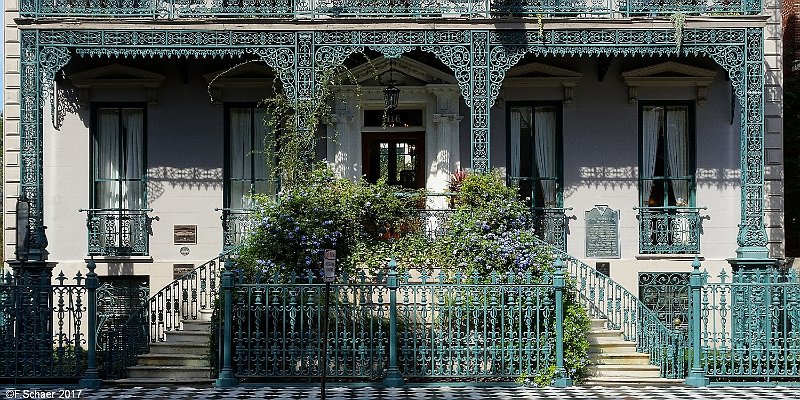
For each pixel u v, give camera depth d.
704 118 24.09
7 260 22.97
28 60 21.11
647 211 23.97
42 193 20.94
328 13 22.09
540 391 17.42
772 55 24.02
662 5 21.94
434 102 23.78
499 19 21.36
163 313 22.14
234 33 21.41
